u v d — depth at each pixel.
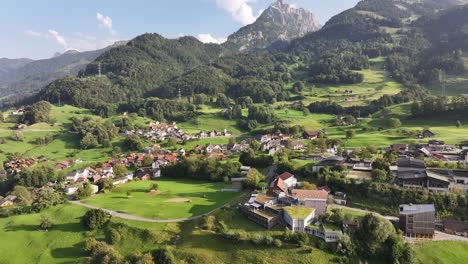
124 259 100.19
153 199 144.50
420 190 117.44
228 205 126.38
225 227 110.25
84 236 117.19
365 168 141.38
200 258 97.69
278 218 110.56
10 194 179.00
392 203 117.25
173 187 163.00
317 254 95.31
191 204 134.62
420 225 102.06
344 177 130.88
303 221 102.81
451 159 162.25
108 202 143.12
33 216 134.50
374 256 95.44
